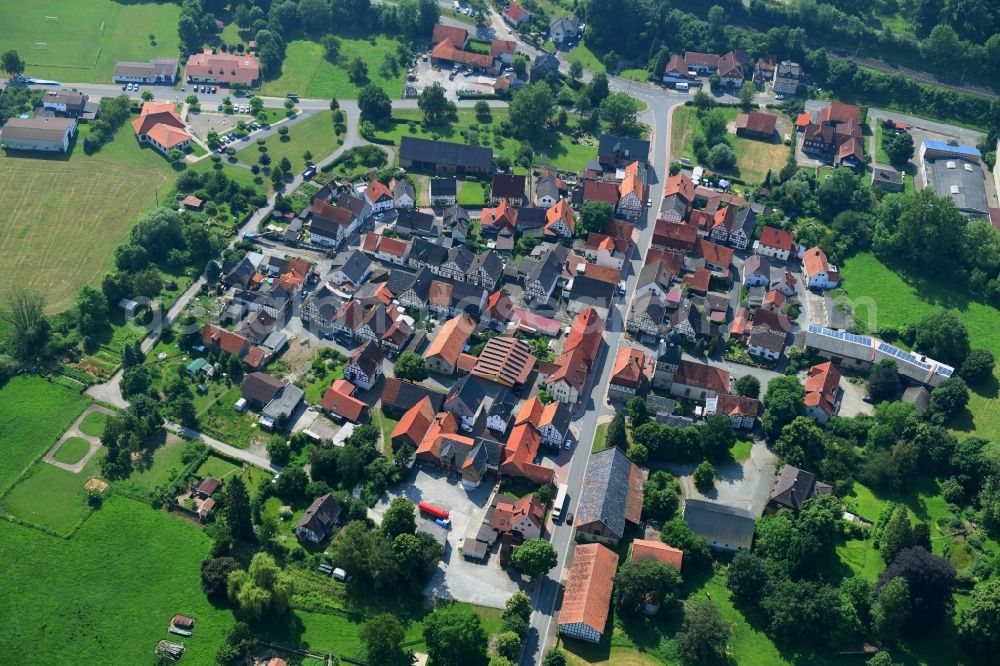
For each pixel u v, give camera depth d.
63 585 184.62
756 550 195.88
